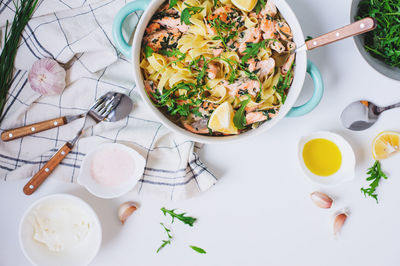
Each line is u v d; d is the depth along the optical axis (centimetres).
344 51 74
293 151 77
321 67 75
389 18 69
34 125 71
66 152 73
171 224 77
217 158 77
